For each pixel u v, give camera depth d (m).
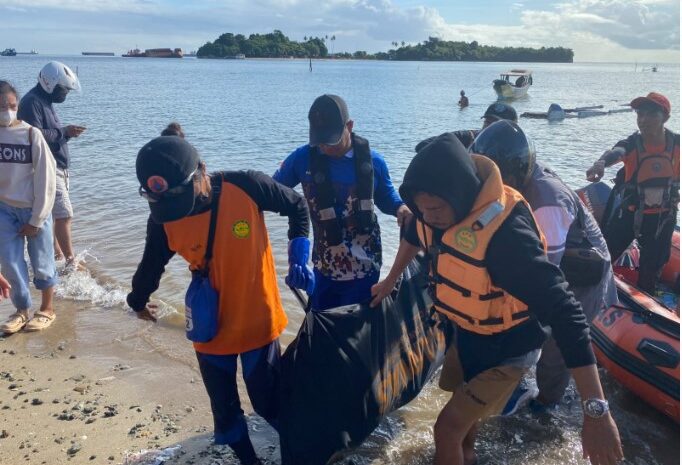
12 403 4.35
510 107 5.42
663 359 4.20
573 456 3.87
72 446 3.86
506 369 3.08
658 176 5.45
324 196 4.04
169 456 3.77
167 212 2.87
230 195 3.15
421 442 3.96
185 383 4.62
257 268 3.26
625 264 6.12
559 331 2.56
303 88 53.41
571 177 13.20
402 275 3.94
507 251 2.61
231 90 48.72
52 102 7.00
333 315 3.56
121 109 29.38
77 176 12.32
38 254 5.59
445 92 50.72
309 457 3.37
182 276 6.79
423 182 2.57
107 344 5.29
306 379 3.42
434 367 4.07
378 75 91.25
